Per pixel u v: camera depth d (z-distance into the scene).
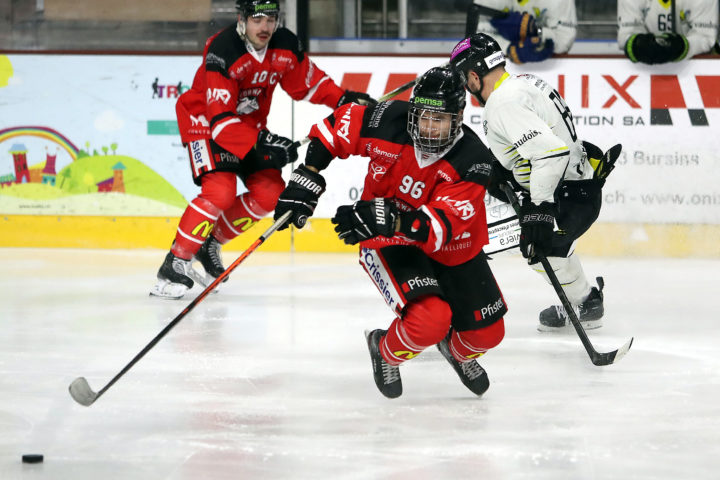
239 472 6.63
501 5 20.14
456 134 7.88
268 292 15.27
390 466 6.76
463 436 7.50
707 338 11.67
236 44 13.78
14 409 8.30
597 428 7.74
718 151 19.62
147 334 11.77
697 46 19.30
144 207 20.39
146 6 21.08
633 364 10.22
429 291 8.06
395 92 14.02
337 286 15.91
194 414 8.14
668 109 19.70
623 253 19.97
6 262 18.52
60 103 20.31
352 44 21.03
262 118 14.73
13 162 20.55
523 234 10.16
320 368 9.95
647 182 19.80
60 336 11.62
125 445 7.27
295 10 20.72
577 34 22.00
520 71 20.02
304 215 8.47
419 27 21.42
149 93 20.17
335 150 8.37
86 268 17.80
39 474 6.61
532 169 10.24
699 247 19.80
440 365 10.15
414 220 7.78
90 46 21.30
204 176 14.58
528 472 6.64
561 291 9.93
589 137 19.92
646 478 6.53
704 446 7.24
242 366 10.01
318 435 7.53
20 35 21.30
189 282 14.52
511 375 9.70
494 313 8.51
